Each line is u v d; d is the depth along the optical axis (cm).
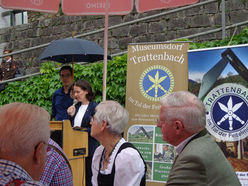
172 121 177
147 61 404
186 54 391
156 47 403
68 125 285
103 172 212
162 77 396
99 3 426
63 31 848
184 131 175
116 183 205
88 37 810
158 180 379
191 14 705
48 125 118
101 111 217
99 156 227
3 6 414
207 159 160
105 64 408
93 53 453
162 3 411
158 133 387
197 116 174
